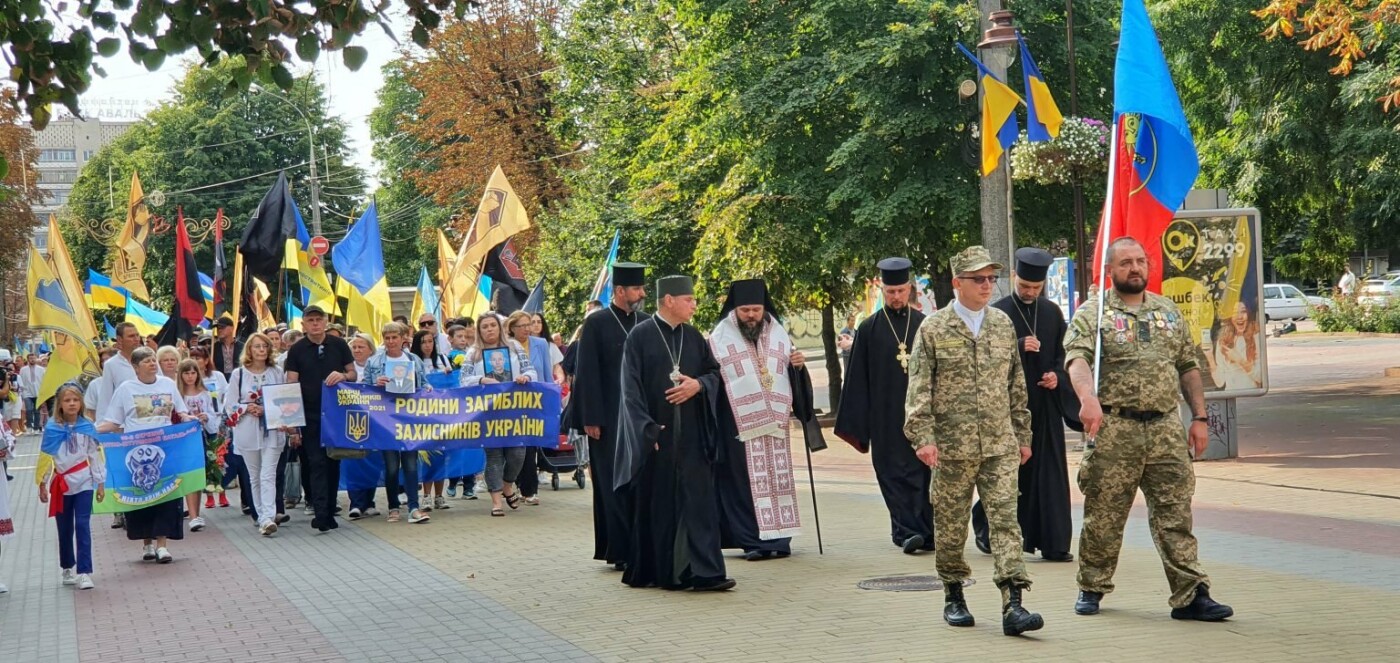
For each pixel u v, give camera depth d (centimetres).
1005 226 1568
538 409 1387
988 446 728
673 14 2853
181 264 1955
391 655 745
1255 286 1502
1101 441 719
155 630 859
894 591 856
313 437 1323
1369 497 1181
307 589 980
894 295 1017
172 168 5794
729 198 2314
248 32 671
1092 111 2077
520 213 1827
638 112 3158
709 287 2503
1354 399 2211
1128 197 856
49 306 1476
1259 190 2255
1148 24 820
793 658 686
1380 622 709
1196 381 726
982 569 926
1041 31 2061
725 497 1023
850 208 2153
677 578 890
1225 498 1219
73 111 681
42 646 827
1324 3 1569
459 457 1426
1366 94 2038
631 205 2742
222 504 1593
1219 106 2412
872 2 2119
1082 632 711
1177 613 732
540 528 1255
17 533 1466
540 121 3988
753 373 1005
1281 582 829
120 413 1145
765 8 2262
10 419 3644
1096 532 740
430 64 4075
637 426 876
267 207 1970
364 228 1747
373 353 1454
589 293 2955
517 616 835
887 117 2033
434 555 1116
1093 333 714
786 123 2166
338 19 678
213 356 1788
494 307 2048
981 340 734
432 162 5266
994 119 1520
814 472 1647
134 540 1231
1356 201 2358
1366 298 4309
